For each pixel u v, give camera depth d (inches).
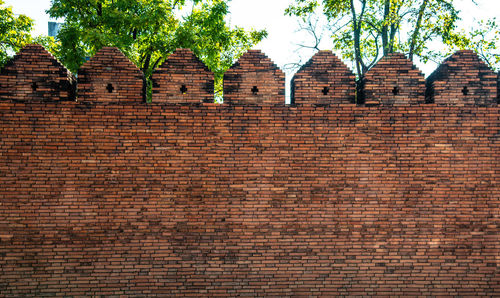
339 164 280.8
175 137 278.4
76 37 503.2
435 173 280.5
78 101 274.7
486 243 279.0
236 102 283.0
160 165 277.0
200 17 598.5
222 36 593.3
